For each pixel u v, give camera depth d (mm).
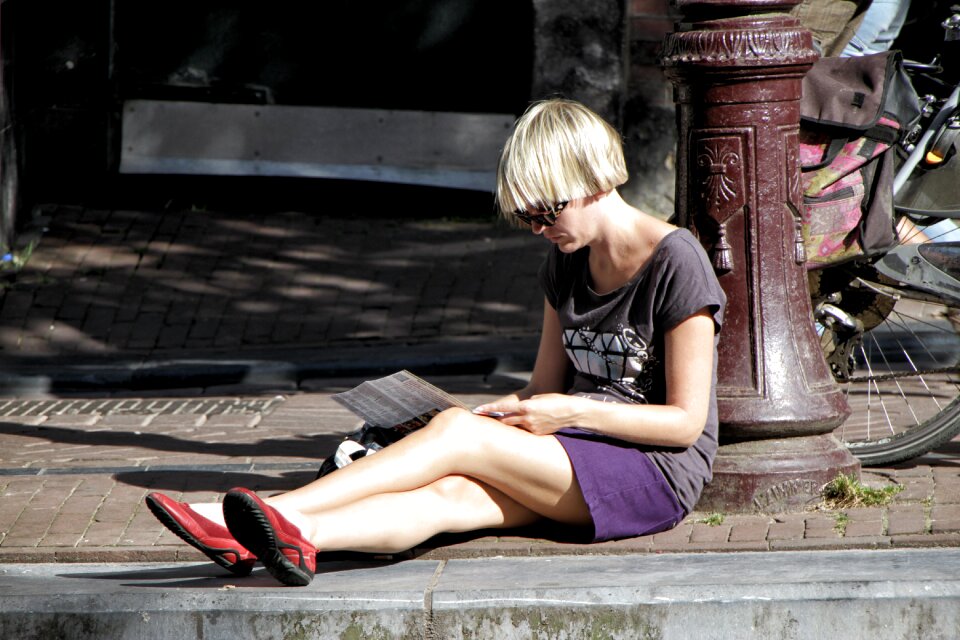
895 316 19375
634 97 38375
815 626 11742
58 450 20312
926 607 11656
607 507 13469
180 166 39625
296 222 38438
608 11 37938
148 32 39094
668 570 12625
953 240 17250
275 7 39188
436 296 32719
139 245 36156
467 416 13172
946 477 16047
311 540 12352
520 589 11984
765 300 14938
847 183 15773
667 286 13297
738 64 14398
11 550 14477
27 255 35219
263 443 20453
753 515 14750
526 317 31484
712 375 14062
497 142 39344
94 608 12258
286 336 30672
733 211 14820
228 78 39406
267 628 12086
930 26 21125
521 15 38750
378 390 14414
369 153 39656
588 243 13664
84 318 31641
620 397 13867
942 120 16422
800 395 14898
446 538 14133
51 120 38969
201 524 12516
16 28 37062
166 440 20891
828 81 15812
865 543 13430
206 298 32750
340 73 39438
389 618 12008
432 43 39219
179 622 12172
